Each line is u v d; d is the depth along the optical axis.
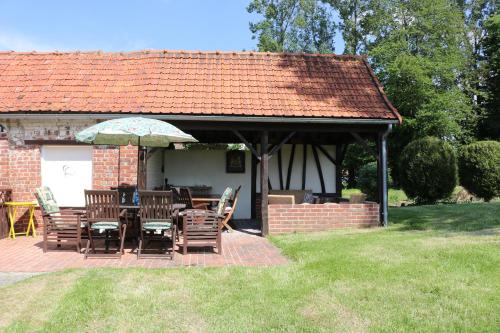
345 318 5.16
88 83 12.16
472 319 4.98
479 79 31.58
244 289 6.18
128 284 6.38
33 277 6.75
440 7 27.67
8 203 10.52
